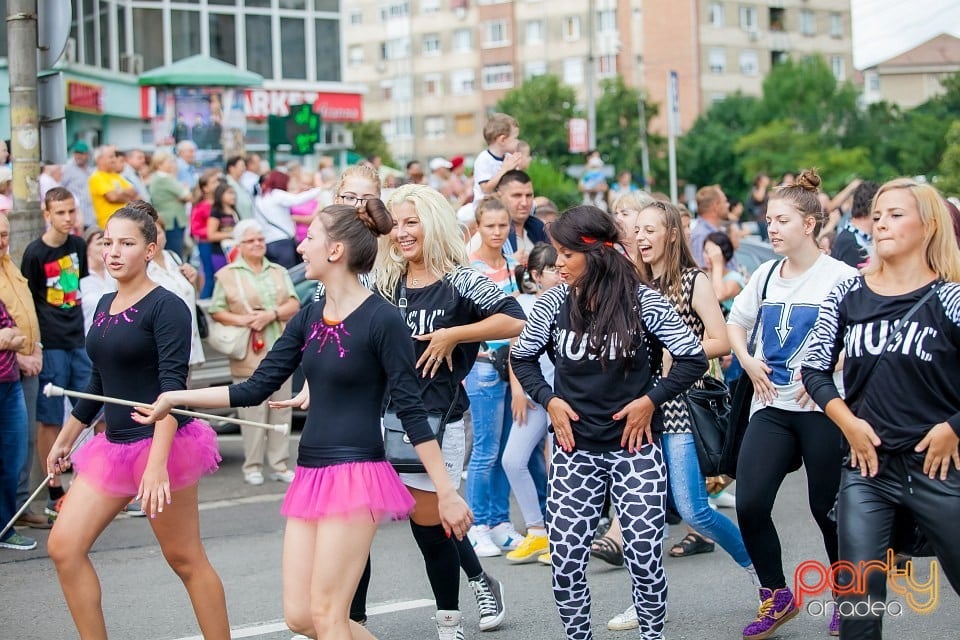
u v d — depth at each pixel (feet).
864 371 13.84
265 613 19.51
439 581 16.99
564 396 15.74
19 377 23.61
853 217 26.37
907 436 13.46
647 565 15.39
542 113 182.60
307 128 63.00
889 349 13.62
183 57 101.65
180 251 44.45
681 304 18.47
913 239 13.71
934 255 13.79
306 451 13.84
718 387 18.67
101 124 88.94
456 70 239.50
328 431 13.76
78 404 16.17
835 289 14.48
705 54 217.36
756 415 17.47
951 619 18.60
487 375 22.85
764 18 225.56
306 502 13.61
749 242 43.93
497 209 23.45
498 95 233.96
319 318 14.30
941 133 168.25
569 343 15.55
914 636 17.81
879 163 171.42
